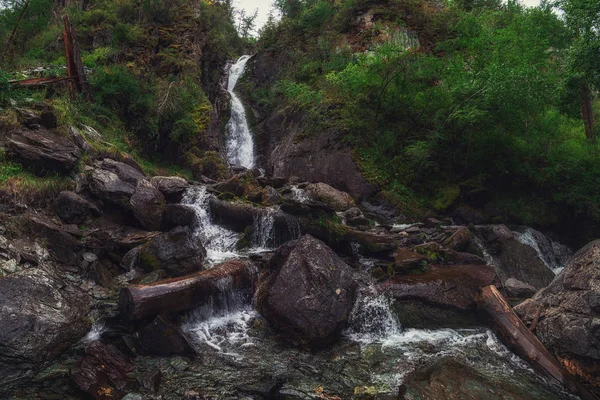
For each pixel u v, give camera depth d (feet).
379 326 25.68
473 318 26.96
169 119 59.06
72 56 48.52
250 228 36.37
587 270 23.16
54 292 22.66
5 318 19.53
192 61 71.82
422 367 21.62
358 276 29.45
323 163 55.72
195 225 36.32
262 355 22.16
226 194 39.99
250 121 77.05
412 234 39.68
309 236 27.91
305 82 71.51
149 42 70.23
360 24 78.38
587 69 41.22
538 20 55.47
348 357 22.53
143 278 26.45
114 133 50.14
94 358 19.76
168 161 58.80
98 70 53.93
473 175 50.88
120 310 23.00
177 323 23.63
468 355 23.18
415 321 26.32
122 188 34.94
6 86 39.83
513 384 20.47
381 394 18.99
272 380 19.77
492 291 26.76
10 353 18.72
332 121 57.31
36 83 43.57
